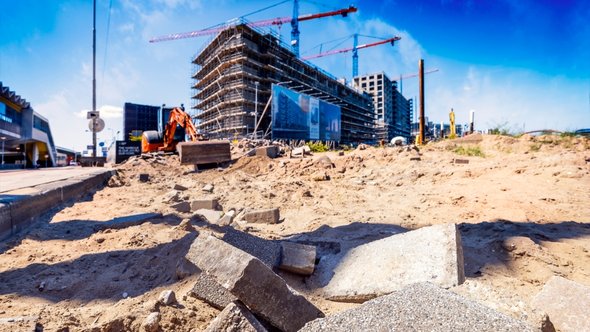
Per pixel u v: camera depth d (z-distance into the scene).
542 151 12.17
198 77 77.31
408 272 2.71
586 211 5.57
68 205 7.91
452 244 2.76
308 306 2.17
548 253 3.52
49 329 2.18
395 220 5.96
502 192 7.35
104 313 2.46
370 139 111.31
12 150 52.12
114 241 4.59
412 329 1.45
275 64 65.81
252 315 2.00
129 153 37.72
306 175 13.14
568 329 1.99
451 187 8.72
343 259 3.39
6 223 4.86
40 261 3.78
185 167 17.50
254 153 17.86
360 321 1.55
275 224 6.44
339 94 91.56
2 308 2.55
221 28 62.94
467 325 1.42
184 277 3.09
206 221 6.16
